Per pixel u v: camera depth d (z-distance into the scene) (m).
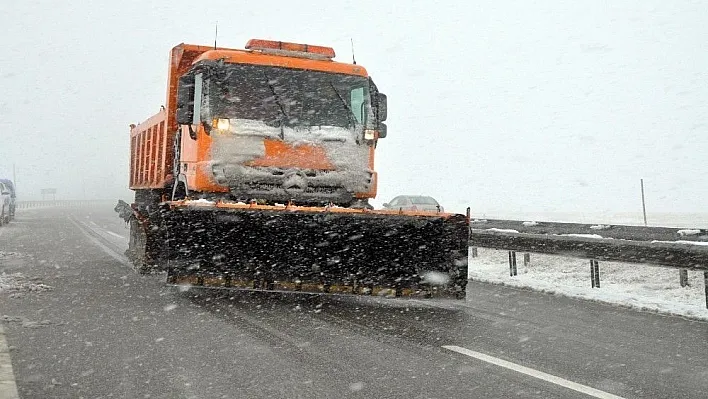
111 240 20.42
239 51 9.51
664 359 5.57
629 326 7.11
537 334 6.61
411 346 5.96
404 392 4.54
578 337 6.48
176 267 7.79
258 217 7.85
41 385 4.71
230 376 4.94
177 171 10.41
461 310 8.13
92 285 9.83
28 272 11.41
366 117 9.51
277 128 9.01
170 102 10.97
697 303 8.95
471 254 16.23
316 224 8.03
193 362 5.34
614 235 13.05
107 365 5.24
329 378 4.89
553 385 4.72
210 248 7.86
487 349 5.88
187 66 10.94
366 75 9.66
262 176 8.88
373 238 8.18
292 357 5.51
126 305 8.04
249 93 9.02
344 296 9.16
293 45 9.81
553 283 10.53
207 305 8.11
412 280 8.21
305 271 8.06
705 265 8.30
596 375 5.01
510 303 8.79
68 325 6.79
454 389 4.61
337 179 9.21
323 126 9.27
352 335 6.42
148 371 5.07
